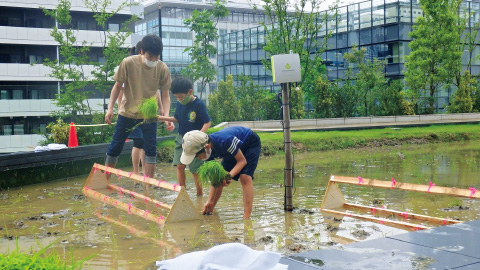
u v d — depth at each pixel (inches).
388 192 280.1
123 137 298.8
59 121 512.7
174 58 1678.2
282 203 251.8
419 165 413.4
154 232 190.5
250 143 216.2
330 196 236.1
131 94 288.8
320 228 192.2
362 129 748.0
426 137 711.7
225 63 1573.6
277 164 454.3
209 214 226.7
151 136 301.7
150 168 307.4
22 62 1198.3
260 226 198.4
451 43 1044.5
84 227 203.8
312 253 131.8
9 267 95.8
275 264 114.8
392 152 552.7
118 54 640.4
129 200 272.5
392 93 1010.7
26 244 176.1
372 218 206.2
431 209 227.9
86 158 410.0
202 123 254.7
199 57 971.3
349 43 1293.1
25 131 1084.5
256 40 1435.8
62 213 237.5
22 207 256.2
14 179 334.0
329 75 1321.4
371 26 1233.4
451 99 1147.9
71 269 107.0
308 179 343.0
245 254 115.1
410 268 117.9
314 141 610.2
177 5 1884.8
